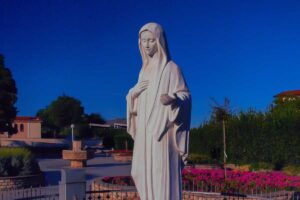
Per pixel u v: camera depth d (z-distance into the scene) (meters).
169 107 5.15
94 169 27.66
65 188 9.13
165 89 5.27
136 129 5.60
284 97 41.38
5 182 18.23
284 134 24.14
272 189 13.40
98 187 13.72
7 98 43.25
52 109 74.31
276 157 24.39
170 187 5.20
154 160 5.26
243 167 24.17
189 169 17.56
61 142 59.09
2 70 43.38
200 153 31.31
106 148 57.72
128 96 5.66
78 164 28.59
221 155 27.95
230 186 13.68
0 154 19.00
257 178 14.68
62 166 30.42
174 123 5.21
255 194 12.02
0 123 44.19
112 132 59.31
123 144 50.00
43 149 47.75
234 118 27.31
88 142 66.19
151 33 5.35
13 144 50.81
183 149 5.27
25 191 15.35
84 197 9.38
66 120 73.44
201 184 13.66
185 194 12.16
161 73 5.33
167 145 5.22
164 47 5.39
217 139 28.61
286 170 21.86
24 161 19.31
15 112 44.38
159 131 5.21
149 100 5.38
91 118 77.69
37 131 66.56
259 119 25.73
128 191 12.30
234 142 26.73
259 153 25.30
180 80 5.34
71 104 74.31
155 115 5.29
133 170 5.52
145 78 5.51
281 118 24.44
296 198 12.40
